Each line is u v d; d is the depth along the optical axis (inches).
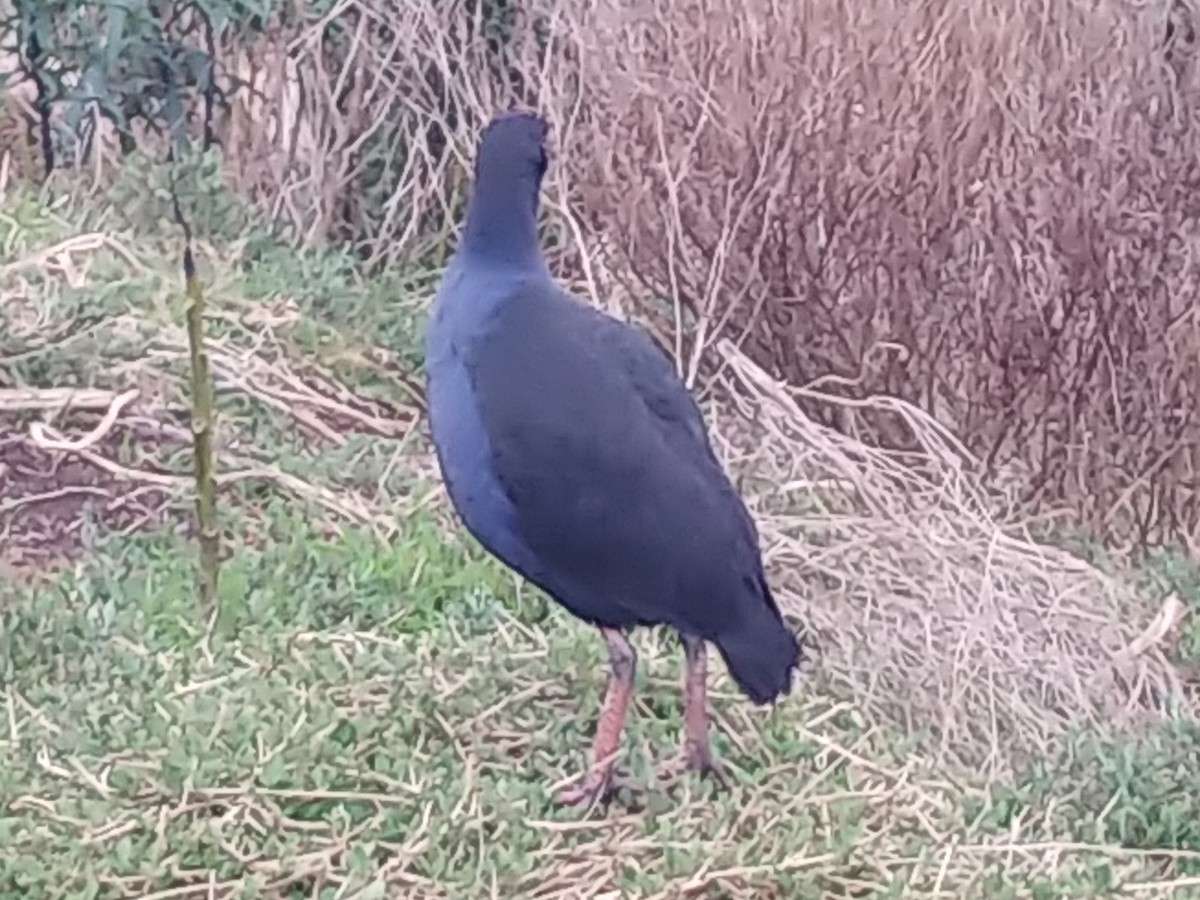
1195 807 85.3
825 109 107.7
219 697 84.4
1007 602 96.6
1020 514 108.8
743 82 108.6
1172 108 108.3
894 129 107.1
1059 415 109.3
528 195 83.0
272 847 77.9
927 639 93.5
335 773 80.8
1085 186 106.7
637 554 80.0
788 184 108.7
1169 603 100.3
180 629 89.7
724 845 79.4
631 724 85.9
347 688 85.9
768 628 81.1
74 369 106.6
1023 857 81.3
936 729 91.0
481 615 92.2
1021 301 108.0
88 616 89.8
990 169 106.9
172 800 79.4
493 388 81.0
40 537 97.1
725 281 111.0
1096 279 107.4
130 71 93.9
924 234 107.8
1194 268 107.7
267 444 104.5
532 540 81.0
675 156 110.3
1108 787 86.4
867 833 81.0
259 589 92.8
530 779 82.9
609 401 80.6
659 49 110.3
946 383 109.8
